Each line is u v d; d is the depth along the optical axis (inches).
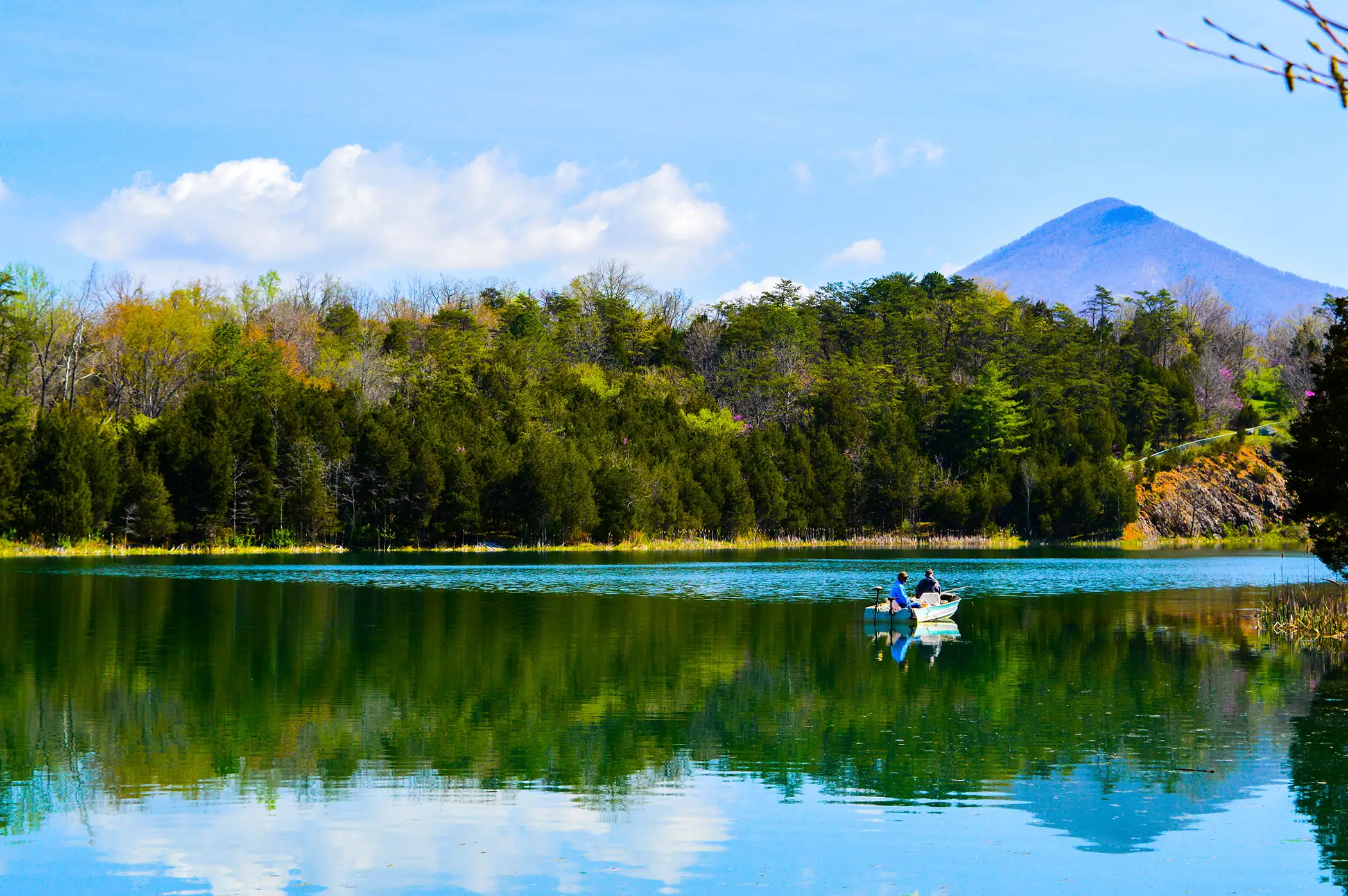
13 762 899.4
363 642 1560.0
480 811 780.0
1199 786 837.8
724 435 5226.4
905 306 7145.7
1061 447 5821.9
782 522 5019.7
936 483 5388.8
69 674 1286.9
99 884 644.7
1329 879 658.8
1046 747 955.3
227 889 638.5
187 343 4756.4
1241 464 5871.1
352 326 6225.4
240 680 1254.9
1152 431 6382.9
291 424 3946.9
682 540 4633.4
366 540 4047.7
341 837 724.0
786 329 6530.5
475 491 4128.9
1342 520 1680.6
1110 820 762.2
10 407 3538.4
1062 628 1776.6
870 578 2807.6
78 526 3444.9
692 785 842.8
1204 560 3772.1
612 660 1425.9
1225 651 1520.7
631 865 676.7
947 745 962.7
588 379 5664.4
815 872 667.4
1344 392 1649.9
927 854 698.8
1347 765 895.7
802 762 908.0
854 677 1304.1
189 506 3720.5
